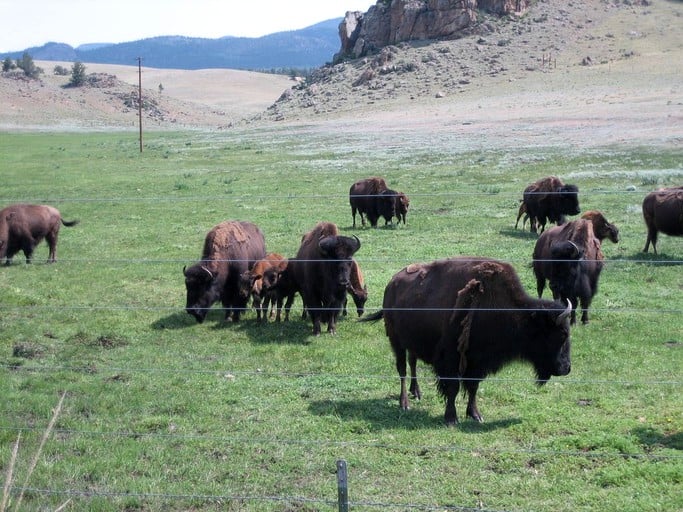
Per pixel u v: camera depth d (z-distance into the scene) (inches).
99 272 764.0
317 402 403.2
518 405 388.8
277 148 2502.5
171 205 1289.4
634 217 1002.1
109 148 2866.6
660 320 541.3
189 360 482.6
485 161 1729.8
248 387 427.2
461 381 373.4
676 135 1923.0
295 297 662.5
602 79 3959.2
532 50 4948.3
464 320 357.7
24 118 5477.4
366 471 317.1
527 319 359.9
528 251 806.5
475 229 976.3
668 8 5526.6
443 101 4047.7
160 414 389.7
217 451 341.7
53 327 561.0
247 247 604.7
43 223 829.2
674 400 386.9
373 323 563.2
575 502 283.9
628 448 325.7
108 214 1203.2
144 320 584.4
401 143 2327.8
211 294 568.7
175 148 2758.4
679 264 727.1
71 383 432.1
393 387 424.8
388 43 5802.2
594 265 549.0
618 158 1627.7
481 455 327.6
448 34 5492.1
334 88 5128.0
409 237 930.7
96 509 285.1
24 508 280.8
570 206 888.3
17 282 724.7
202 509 290.7
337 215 1150.3
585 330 523.8
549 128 2386.8
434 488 300.0
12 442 348.8
